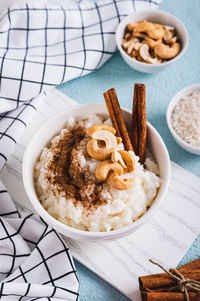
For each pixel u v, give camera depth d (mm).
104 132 453
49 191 452
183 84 582
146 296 437
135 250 481
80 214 435
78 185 449
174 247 480
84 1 634
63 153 466
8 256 470
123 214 436
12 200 511
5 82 552
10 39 585
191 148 506
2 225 478
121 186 429
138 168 452
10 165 537
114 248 483
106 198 436
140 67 568
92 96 582
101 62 588
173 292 440
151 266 473
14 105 552
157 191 462
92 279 477
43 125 476
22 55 573
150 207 432
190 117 521
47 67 562
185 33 572
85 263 477
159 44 569
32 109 546
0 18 584
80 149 459
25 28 586
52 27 592
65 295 448
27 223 483
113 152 439
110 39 589
